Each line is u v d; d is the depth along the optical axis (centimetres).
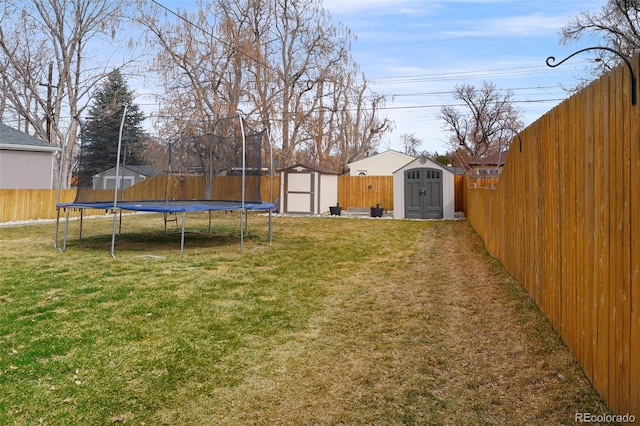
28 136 1600
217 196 1041
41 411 232
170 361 299
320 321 388
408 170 1466
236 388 263
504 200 542
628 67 187
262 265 645
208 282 530
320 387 264
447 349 316
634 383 181
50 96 1975
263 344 333
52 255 710
